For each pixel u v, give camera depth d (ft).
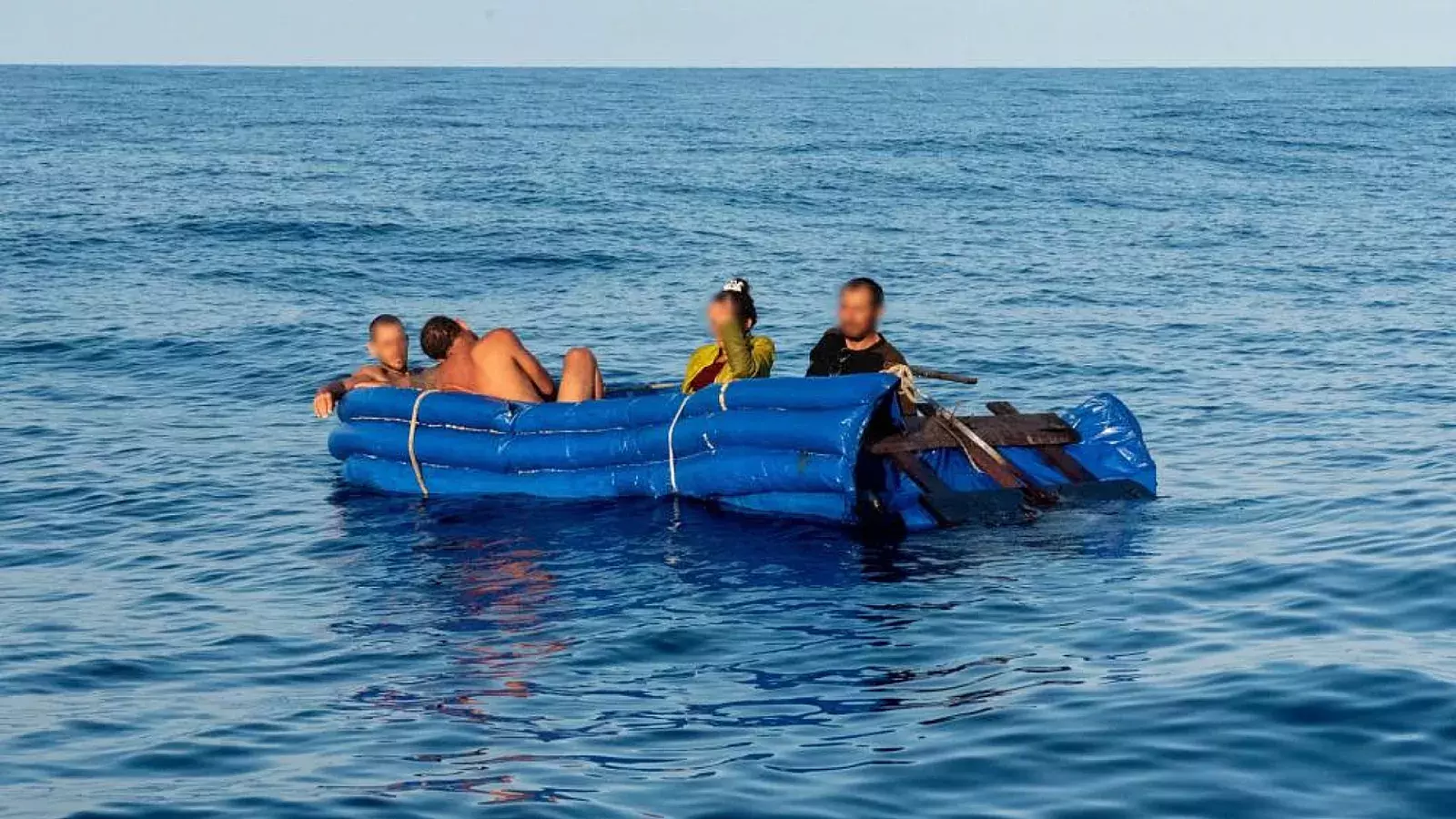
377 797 17.78
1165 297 68.18
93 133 187.21
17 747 19.70
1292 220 101.86
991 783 17.83
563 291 71.00
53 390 48.24
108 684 22.34
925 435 32.22
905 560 28.22
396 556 29.76
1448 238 91.04
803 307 65.82
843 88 447.01
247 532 31.86
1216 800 17.16
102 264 76.84
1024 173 138.00
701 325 61.26
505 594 26.94
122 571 29.09
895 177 132.46
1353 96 357.82
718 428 31.65
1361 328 58.59
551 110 276.00
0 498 34.91
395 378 37.68
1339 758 18.17
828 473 30.25
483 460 34.01
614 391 36.63
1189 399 45.34
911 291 70.18
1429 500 31.12
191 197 107.96
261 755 19.30
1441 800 16.99
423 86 456.86
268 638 24.59
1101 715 19.77
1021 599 25.53
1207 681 20.88
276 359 53.52
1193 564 27.17
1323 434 39.50
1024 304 66.18
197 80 538.47
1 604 26.89
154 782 18.44
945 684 21.42
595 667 22.75
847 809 17.17
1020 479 32.09
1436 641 22.30
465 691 21.80
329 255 81.56
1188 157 160.35
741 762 18.69
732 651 23.36
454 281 74.13
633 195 114.83
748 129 208.85
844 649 23.24
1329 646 22.17
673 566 28.37
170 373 51.21
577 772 18.49
